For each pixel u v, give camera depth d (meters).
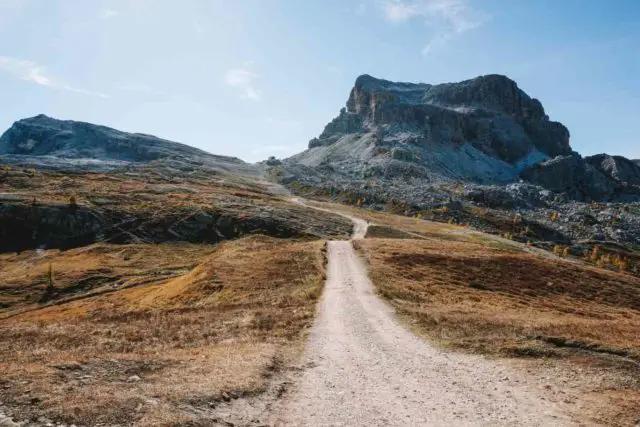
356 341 28.88
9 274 114.00
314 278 57.66
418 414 16.22
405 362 23.62
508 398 17.92
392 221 178.88
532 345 25.38
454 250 84.81
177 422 12.97
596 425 15.15
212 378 18.14
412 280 60.31
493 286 64.50
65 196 164.50
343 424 15.07
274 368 21.36
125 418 13.03
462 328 31.94
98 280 103.62
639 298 71.88
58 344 26.78
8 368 17.34
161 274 105.50
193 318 37.09
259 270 63.09
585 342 25.42
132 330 31.73
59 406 13.31
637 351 23.88
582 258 193.75
